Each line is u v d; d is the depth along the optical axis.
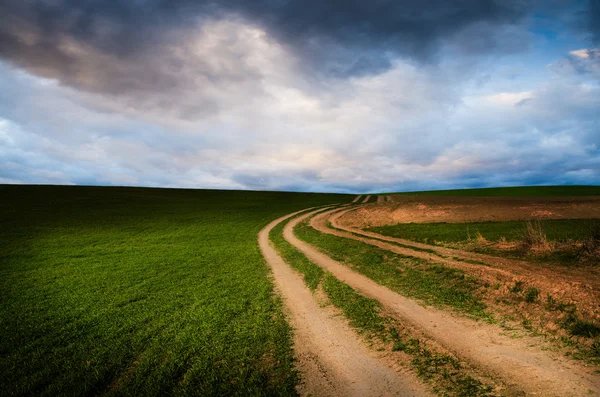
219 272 22.77
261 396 7.73
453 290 15.05
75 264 25.83
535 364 8.41
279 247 33.41
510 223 36.12
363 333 11.45
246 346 10.53
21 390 8.33
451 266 18.50
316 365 9.34
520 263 18.00
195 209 67.81
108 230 43.41
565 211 40.78
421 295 15.16
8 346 11.17
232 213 63.72
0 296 17.42
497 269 16.73
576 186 99.25
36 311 14.93
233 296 16.66
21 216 49.53
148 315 14.00
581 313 10.52
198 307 14.95
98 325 13.02
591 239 18.36
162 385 8.35
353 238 34.38
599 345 8.65
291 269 23.31
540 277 14.38
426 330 11.35
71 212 55.78
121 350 10.52
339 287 17.31
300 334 11.70
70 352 10.56
